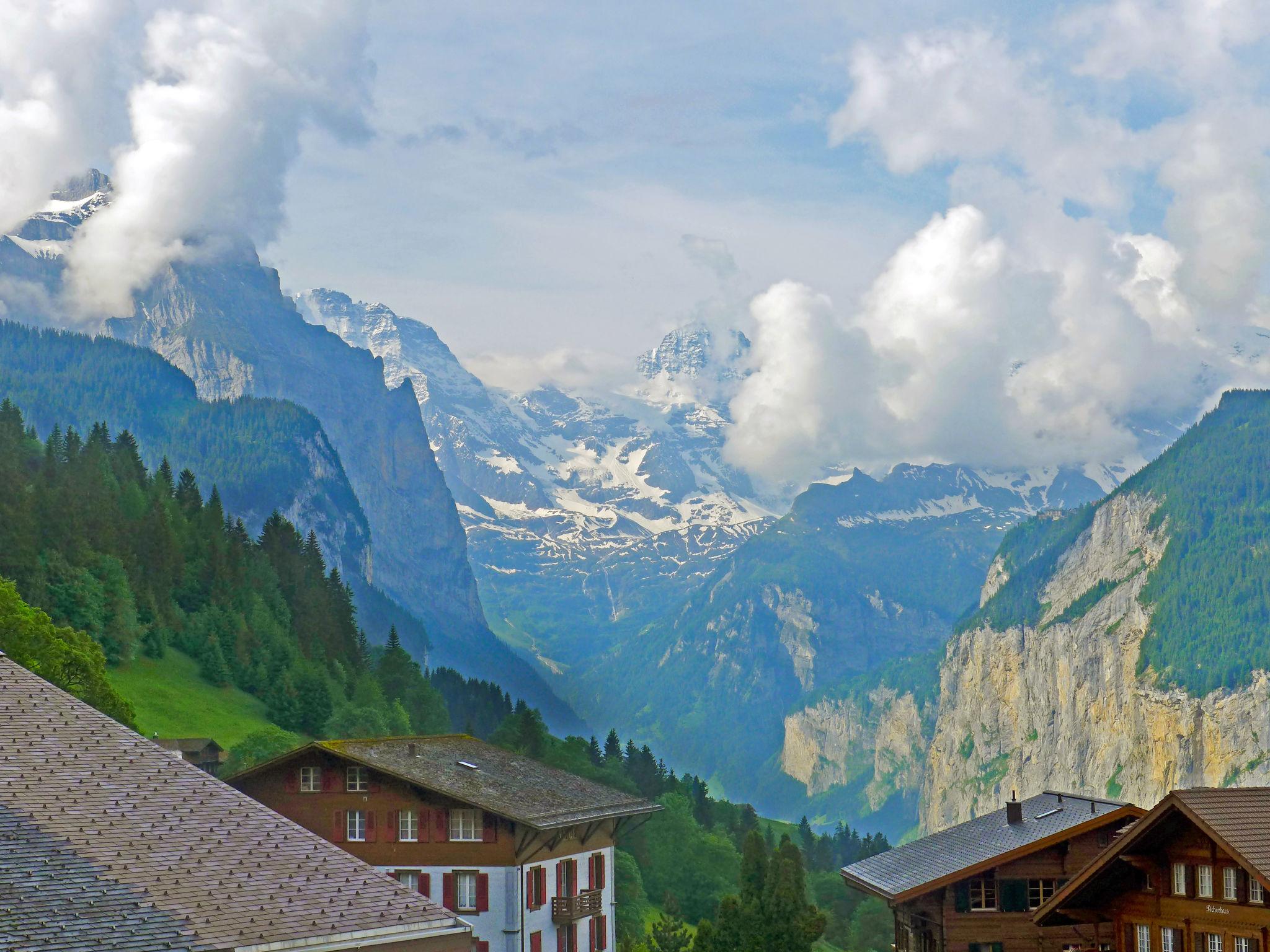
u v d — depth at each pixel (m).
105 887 43.41
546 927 98.88
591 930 105.88
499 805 96.56
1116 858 62.72
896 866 95.75
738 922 89.12
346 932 45.12
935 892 89.00
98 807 47.03
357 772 97.75
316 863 48.19
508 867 95.25
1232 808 60.31
